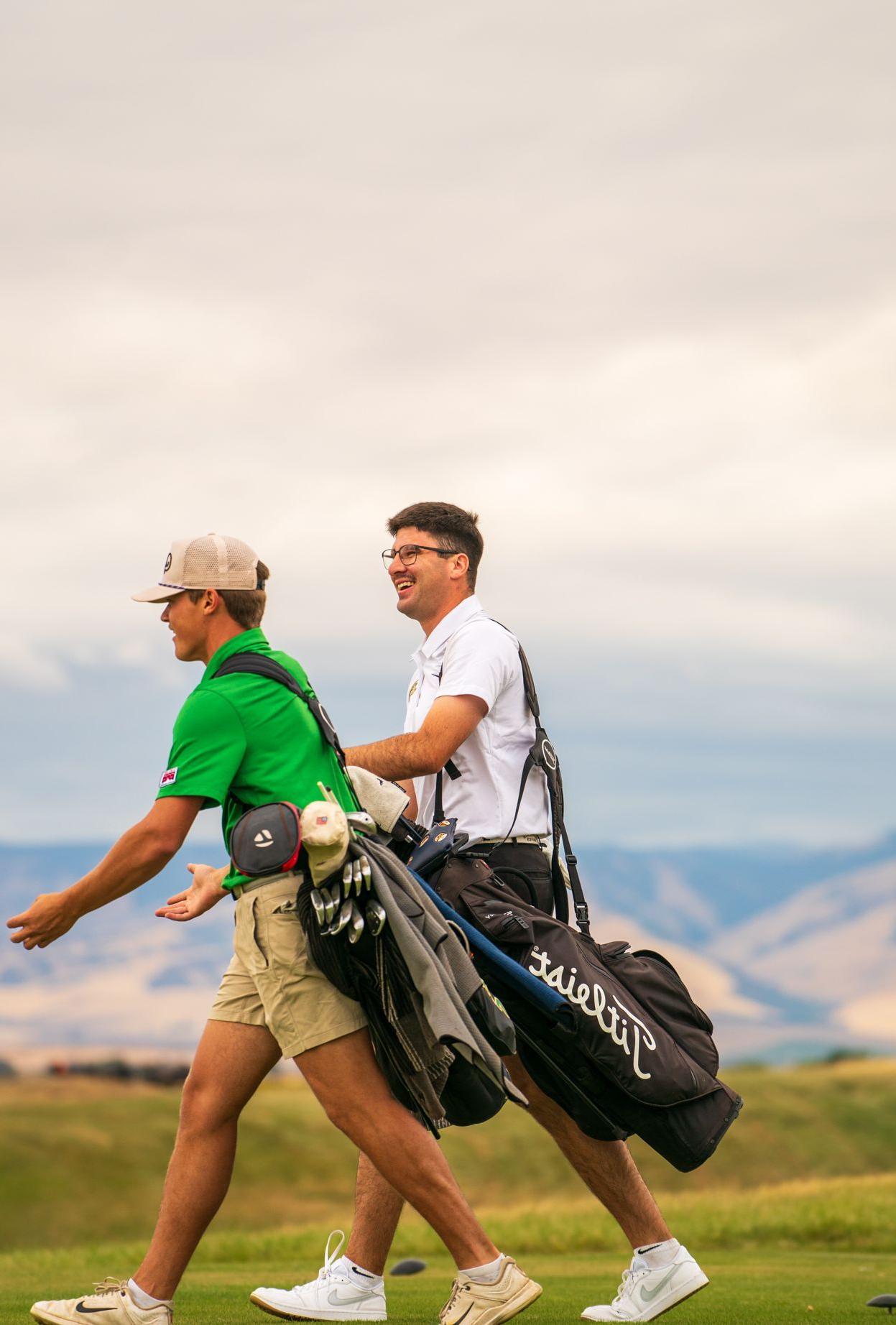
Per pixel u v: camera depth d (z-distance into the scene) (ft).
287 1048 35.17
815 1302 46.24
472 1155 225.56
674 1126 39.22
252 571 38.55
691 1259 42.04
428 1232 80.84
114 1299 35.88
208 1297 48.24
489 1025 35.63
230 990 36.73
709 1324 40.86
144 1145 252.83
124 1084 517.14
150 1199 229.45
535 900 43.70
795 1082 280.10
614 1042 38.68
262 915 35.22
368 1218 43.78
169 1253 36.14
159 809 35.17
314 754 37.04
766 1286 51.57
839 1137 246.27
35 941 35.22
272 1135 253.85
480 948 38.86
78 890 34.83
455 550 47.03
